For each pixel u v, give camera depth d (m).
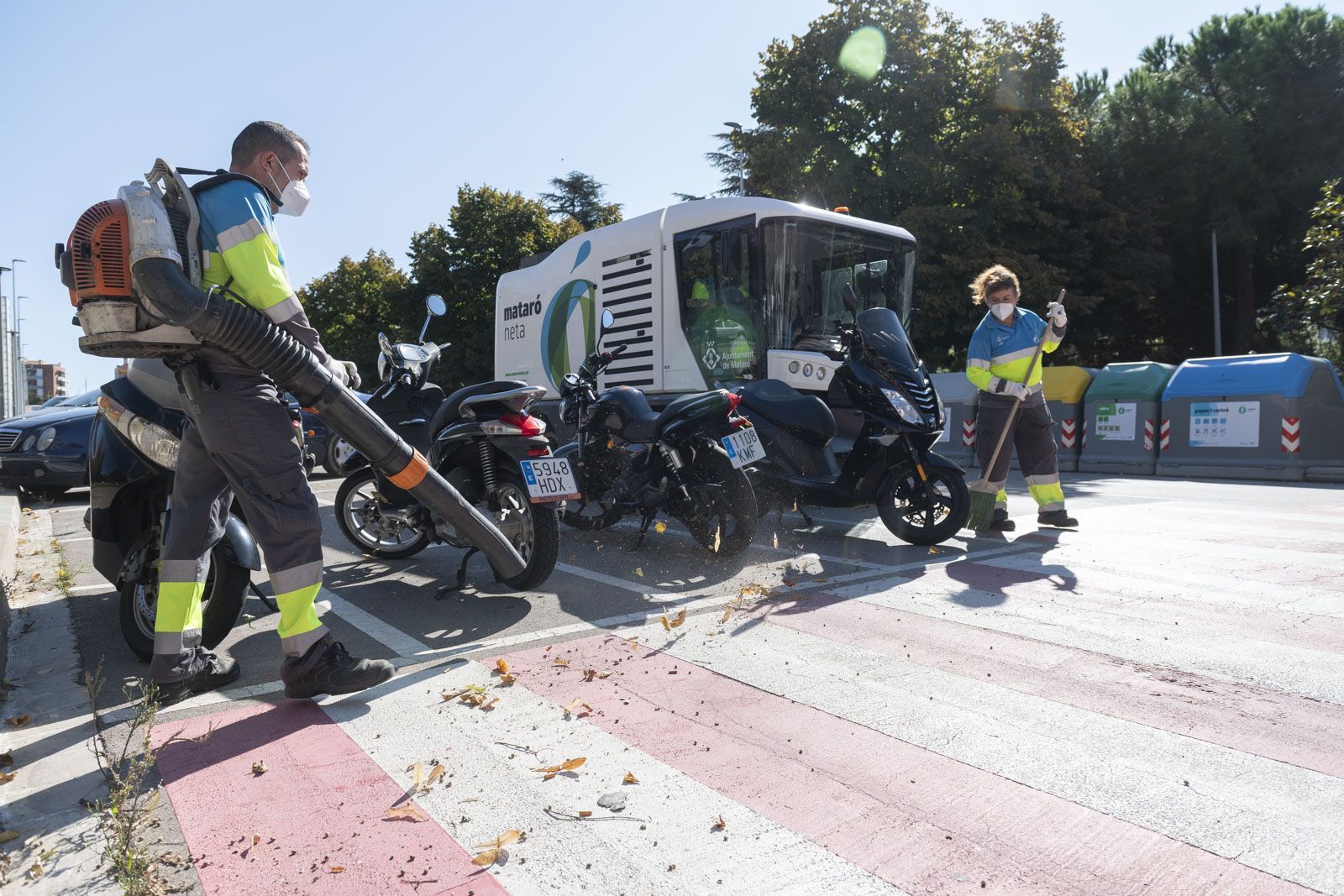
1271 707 3.18
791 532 7.08
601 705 3.32
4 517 6.94
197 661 3.55
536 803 2.58
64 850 2.36
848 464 6.46
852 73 24.94
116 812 2.47
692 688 3.48
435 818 2.50
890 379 6.34
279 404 3.36
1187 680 3.46
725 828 2.42
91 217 3.08
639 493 6.26
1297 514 7.84
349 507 6.34
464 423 5.09
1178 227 31.23
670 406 6.14
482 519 3.88
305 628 3.37
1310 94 31.23
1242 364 12.45
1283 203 31.11
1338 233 19.31
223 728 3.19
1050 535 6.74
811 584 5.15
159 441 3.86
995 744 2.92
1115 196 30.84
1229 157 30.44
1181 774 2.69
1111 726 3.05
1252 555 5.83
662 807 2.54
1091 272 27.59
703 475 6.05
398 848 2.35
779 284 9.22
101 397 3.96
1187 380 12.85
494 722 3.19
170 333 3.13
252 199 3.19
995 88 25.69
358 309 47.06
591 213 53.41
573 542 6.89
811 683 3.51
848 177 24.48
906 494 6.48
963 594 4.86
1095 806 2.50
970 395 14.64
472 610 4.81
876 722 3.11
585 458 6.61
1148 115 31.27
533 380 12.56
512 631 4.36
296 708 3.38
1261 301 34.66
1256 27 32.50
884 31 24.94
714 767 2.79
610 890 2.15
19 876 2.23
